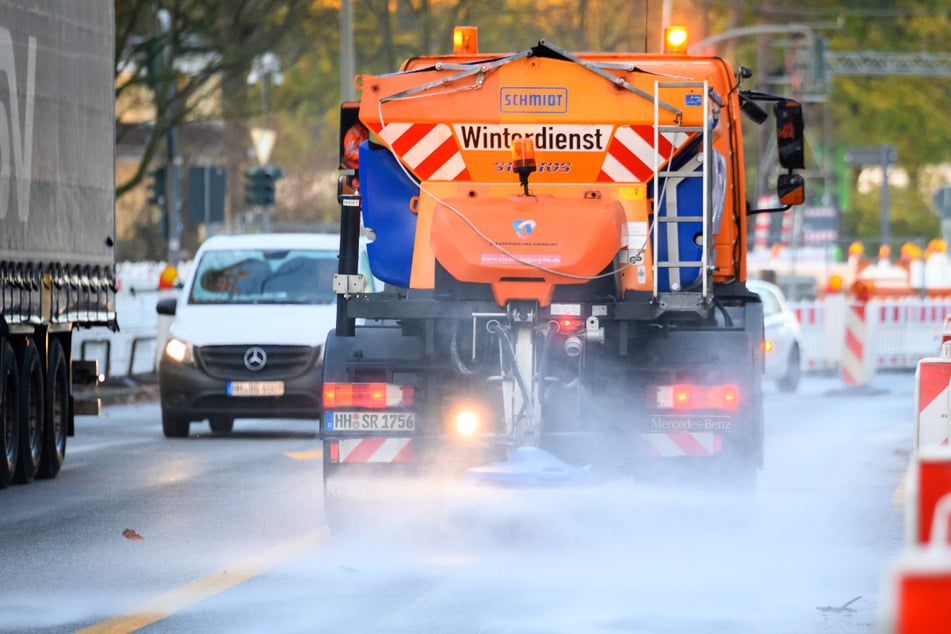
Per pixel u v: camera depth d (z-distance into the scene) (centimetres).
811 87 14025
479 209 2609
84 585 2248
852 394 6575
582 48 13838
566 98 2703
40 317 3484
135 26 8462
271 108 9456
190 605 2100
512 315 2575
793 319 6912
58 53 3650
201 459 4025
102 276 3969
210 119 8681
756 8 18125
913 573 823
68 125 3712
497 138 2705
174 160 8406
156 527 2812
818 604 2095
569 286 2620
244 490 3356
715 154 2744
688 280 2730
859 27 19238
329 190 16388
